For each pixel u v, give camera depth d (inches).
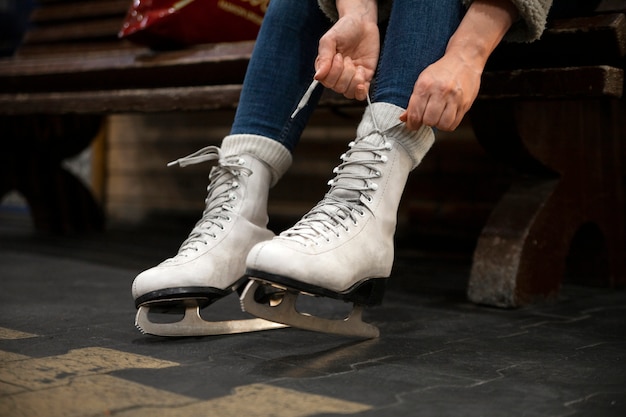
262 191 50.3
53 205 117.4
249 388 35.8
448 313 58.6
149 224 137.1
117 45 102.7
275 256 41.3
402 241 104.9
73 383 35.9
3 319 52.2
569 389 37.1
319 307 59.3
